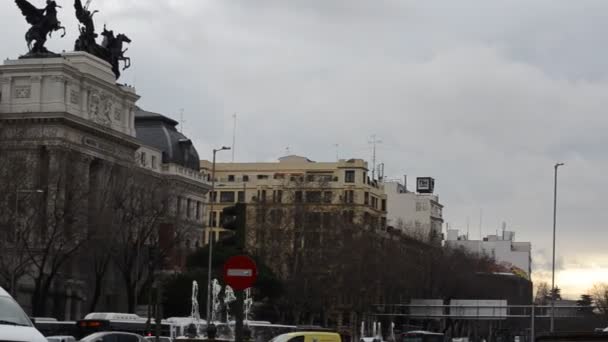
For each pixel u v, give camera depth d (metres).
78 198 168.12
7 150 164.12
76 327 123.88
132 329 130.62
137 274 183.88
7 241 158.38
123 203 176.62
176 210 198.62
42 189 162.75
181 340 106.19
